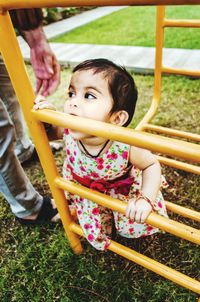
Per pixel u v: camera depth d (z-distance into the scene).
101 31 5.04
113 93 0.95
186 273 1.33
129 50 3.80
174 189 1.72
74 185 1.05
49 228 1.61
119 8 7.09
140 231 1.27
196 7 5.76
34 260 1.47
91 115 0.94
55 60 1.37
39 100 0.94
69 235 1.35
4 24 0.81
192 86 2.75
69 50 4.13
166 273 1.05
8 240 1.59
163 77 2.97
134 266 1.38
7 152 1.31
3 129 1.26
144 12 6.18
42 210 1.60
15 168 1.39
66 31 5.26
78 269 1.40
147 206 0.95
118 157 1.07
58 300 1.31
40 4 0.70
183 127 2.22
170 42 3.94
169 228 0.89
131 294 1.28
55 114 0.87
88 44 4.31
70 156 1.16
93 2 0.62
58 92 2.99
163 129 1.60
